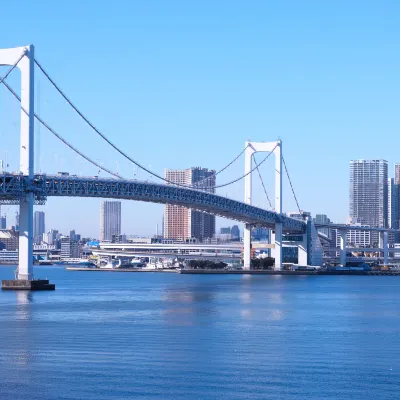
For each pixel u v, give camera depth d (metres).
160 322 84.25
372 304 116.75
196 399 47.41
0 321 84.75
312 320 88.69
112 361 58.00
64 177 151.62
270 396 48.28
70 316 90.81
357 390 50.00
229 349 64.25
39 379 51.84
